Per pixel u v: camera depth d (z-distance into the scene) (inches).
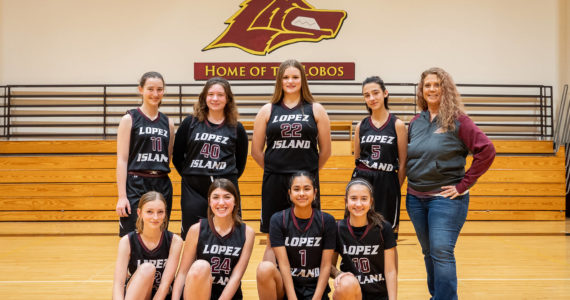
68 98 274.8
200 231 89.7
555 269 140.1
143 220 87.4
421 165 91.3
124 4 275.3
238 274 88.0
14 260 154.3
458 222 89.3
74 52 274.4
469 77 276.7
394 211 102.2
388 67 277.4
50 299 110.7
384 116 104.1
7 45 273.4
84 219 242.2
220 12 276.7
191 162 100.7
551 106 272.8
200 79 276.2
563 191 248.1
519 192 248.2
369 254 89.7
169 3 276.2
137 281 80.0
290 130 95.7
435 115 92.8
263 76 276.5
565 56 276.4
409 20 277.3
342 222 92.0
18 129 275.3
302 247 89.2
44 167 243.0
